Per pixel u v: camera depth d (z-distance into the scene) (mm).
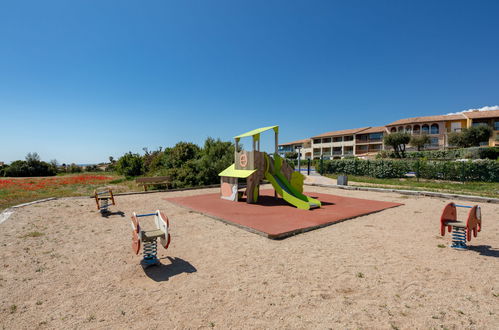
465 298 3830
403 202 11922
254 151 11852
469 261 5176
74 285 4375
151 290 4176
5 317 3488
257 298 3893
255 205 11281
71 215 9805
